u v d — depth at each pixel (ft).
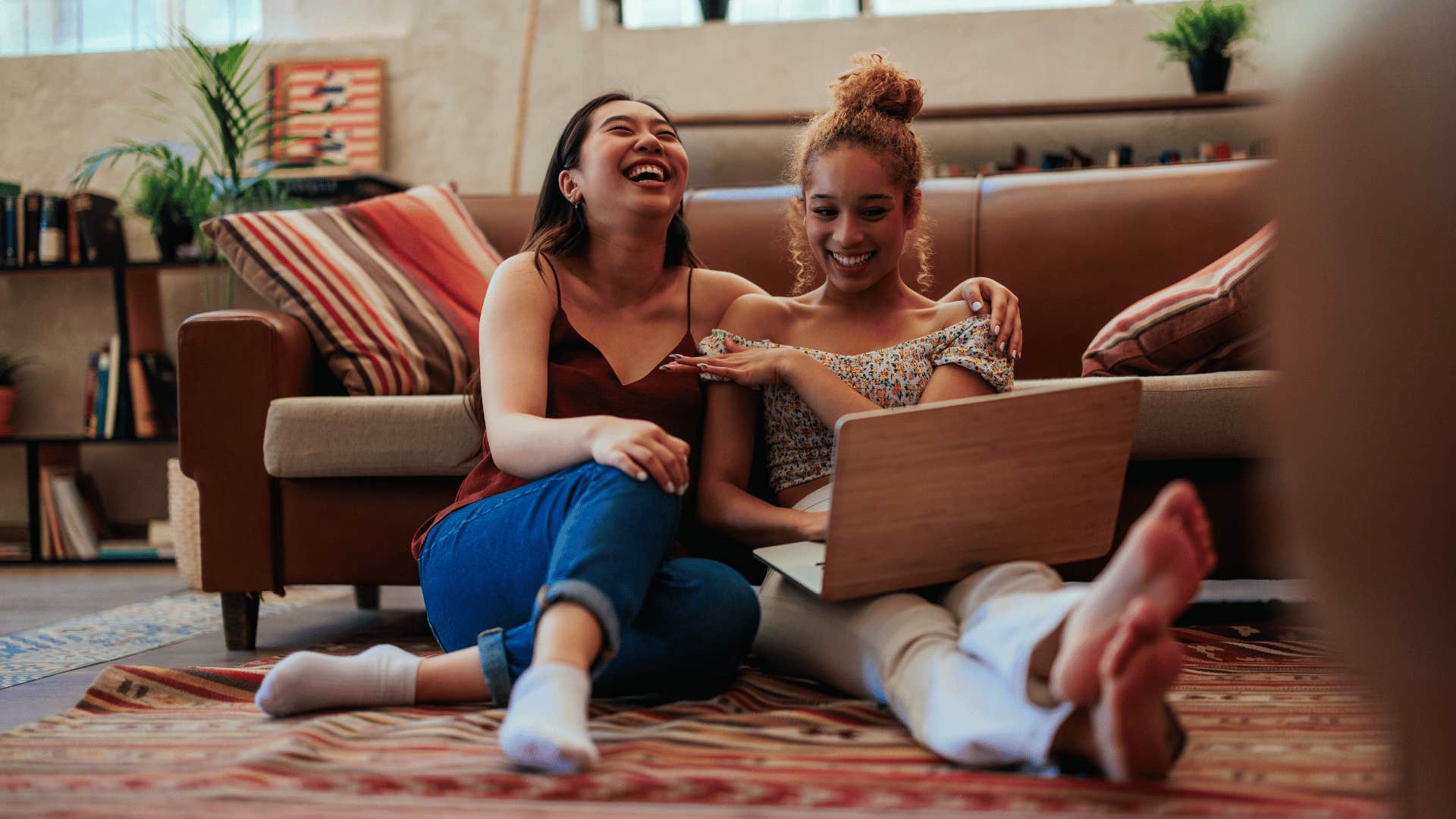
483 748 3.41
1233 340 5.96
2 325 12.87
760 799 2.87
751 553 5.62
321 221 7.52
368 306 7.10
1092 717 2.85
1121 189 7.61
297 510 6.33
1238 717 3.86
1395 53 1.36
